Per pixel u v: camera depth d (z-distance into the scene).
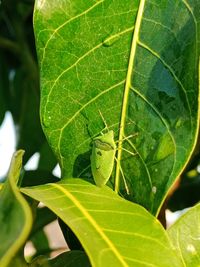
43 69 0.19
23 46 0.35
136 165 0.19
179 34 0.19
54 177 0.26
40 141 0.36
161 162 0.19
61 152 0.19
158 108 0.19
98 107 0.19
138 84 0.19
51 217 0.25
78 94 0.19
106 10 0.19
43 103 0.19
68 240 0.20
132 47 0.19
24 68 0.37
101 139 0.19
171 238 0.18
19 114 0.37
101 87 0.19
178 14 0.19
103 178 0.19
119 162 0.19
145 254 0.15
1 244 0.14
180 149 0.18
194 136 0.18
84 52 0.19
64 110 0.19
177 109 0.18
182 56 0.19
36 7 0.19
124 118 0.19
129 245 0.15
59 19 0.19
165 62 0.19
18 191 0.14
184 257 0.18
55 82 0.19
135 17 0.19
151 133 0.19
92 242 0.15
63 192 0.17
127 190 0.19
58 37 0.19
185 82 0.18
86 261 0.19
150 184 0.19
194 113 0.18
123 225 0.16
